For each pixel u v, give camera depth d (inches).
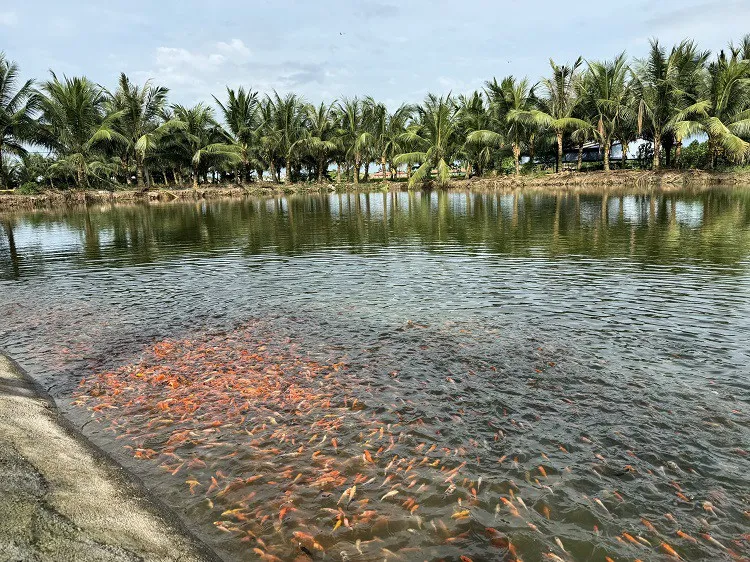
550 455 138.3
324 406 168.1
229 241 561.9
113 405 174.1
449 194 1391.5
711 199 862.5
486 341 223.1
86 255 485.7
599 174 1380.4
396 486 127.6
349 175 2149.4
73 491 119.8
